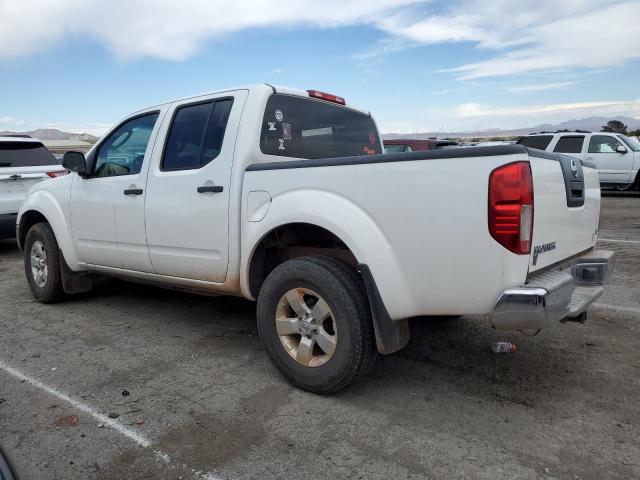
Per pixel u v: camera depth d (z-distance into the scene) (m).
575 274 3.59
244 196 3.74
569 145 16.75
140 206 4.45
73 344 4.42
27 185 8.49
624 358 3.99
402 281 3.06
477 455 2.74
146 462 2.71
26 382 3.67
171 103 4.45
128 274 4.83
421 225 2.96
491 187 2.74
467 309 2.90
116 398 3.42
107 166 4.93
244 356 4.12
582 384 3.55
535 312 2.70
